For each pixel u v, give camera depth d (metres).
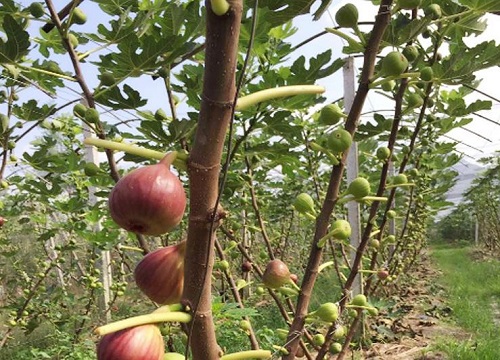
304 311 0.49
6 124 0.82
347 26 0.46
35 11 0.63
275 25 0.57
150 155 0.27
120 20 0.61
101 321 1.94
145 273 0.30
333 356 1.52
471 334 2.07
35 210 1.45
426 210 2.22
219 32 0.23
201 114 0.24
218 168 0.25
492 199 5.22
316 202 1.31
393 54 0.43
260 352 0.29
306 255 3.00
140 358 0.25
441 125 1.32
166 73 0.70
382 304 0.95
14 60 0.59
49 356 1.62
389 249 2.39
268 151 0.84
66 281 2.32
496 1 0.58
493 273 3.91
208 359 0.27
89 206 1.26
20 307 1.68
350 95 1.43
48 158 0.94
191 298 0.26
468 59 0.65
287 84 0.72
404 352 1.71
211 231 0.25
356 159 1.59
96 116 0.64
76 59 0.64
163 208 0.26
